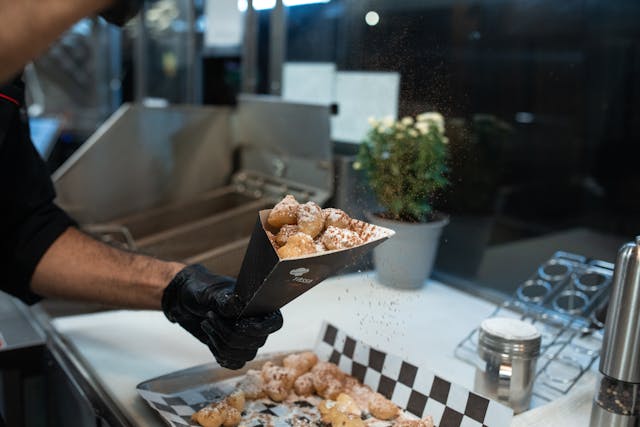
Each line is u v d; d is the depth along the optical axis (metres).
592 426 1.13
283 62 2.80
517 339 1.26
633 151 2.66
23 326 1.78
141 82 3.86
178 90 3.56
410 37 1.27
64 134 4.18
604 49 2.55
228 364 1.15
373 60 1.36
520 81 2.36
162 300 1.38
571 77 2.55
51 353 1.60
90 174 2.57
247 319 1.09
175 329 1.76
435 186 1.35
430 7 1.80
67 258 1.53
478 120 2.20
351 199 1.56
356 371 1.41
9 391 1.63
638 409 1.08
